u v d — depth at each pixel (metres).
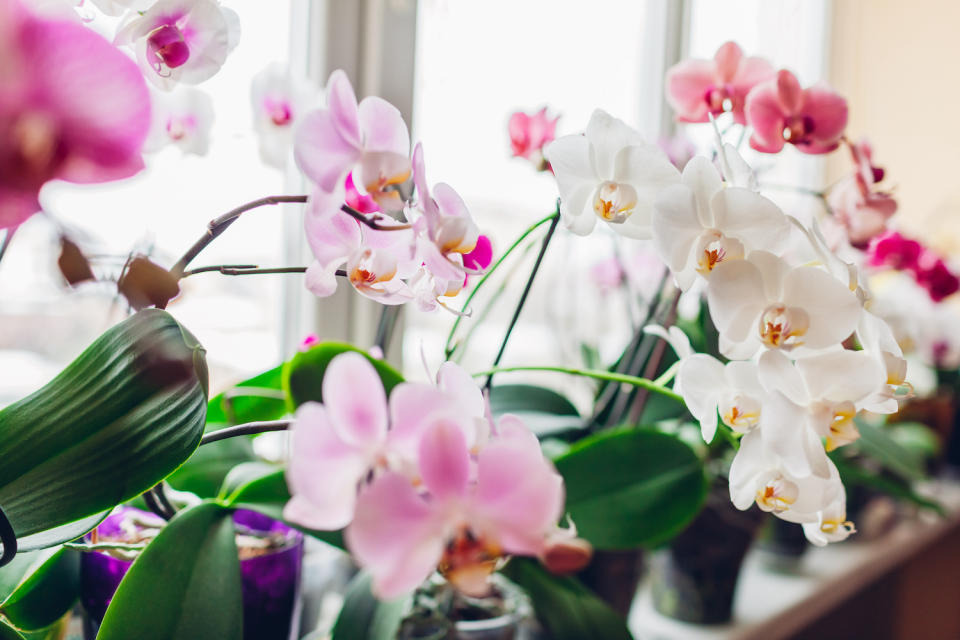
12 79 0.50
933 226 2.76
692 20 2.05
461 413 0.59
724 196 0.70
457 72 1.50
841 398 0.69
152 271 0.68
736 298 0.69
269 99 0.89
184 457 0.67
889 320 1.71
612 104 1.90
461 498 0.56
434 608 0.93
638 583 1.14
